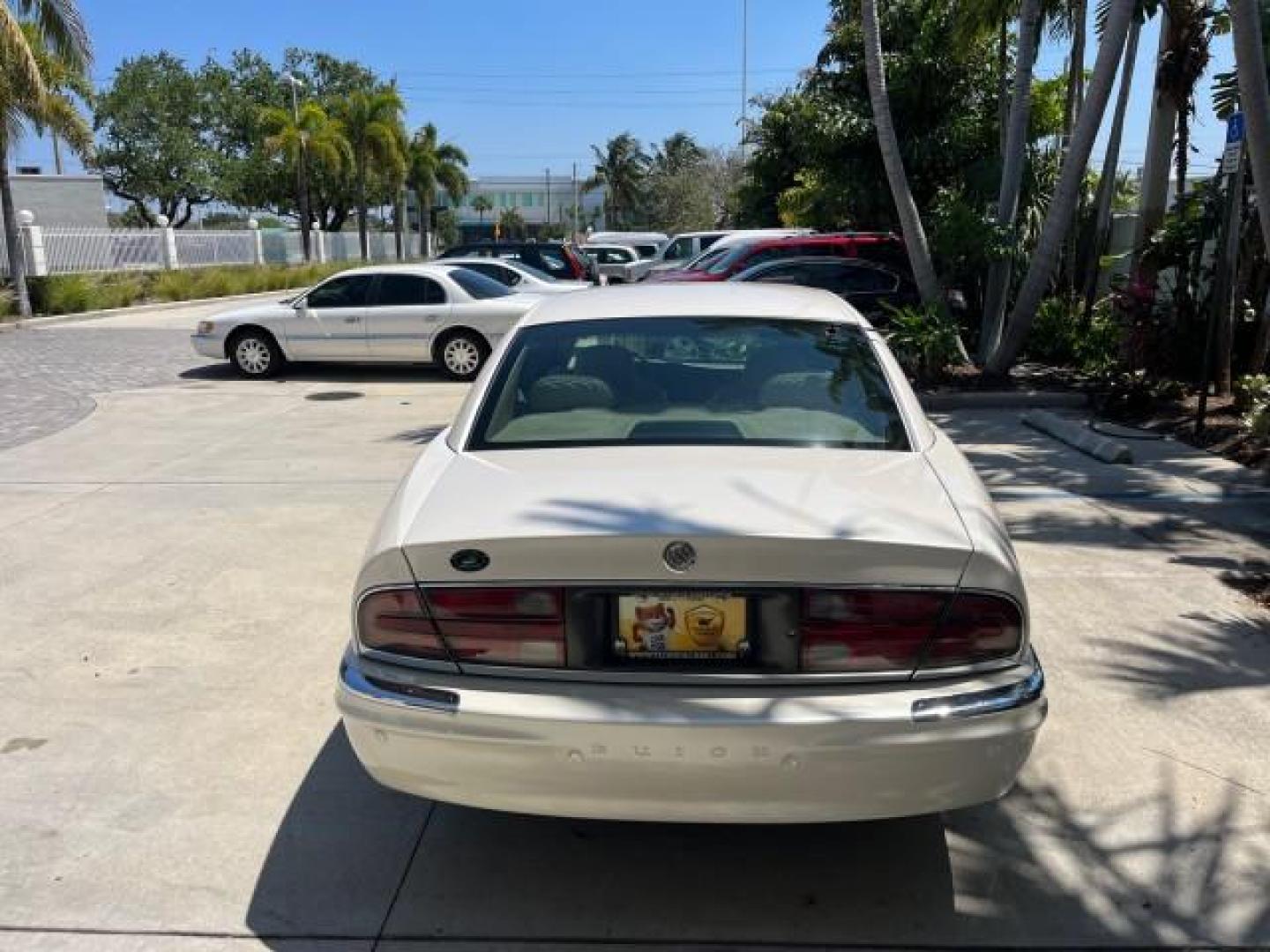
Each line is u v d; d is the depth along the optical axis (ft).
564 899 9.68
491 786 8.52
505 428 11.28
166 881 9.90
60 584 17.97
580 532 8.28
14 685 14.03
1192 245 33.30
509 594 8.50
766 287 14.94
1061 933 9.13
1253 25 22.66
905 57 48.11
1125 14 32.04
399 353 43.29
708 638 8.41
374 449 29.07
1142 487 23.50
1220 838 10.36
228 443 29.89
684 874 10.03
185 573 18.48
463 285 43.57
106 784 11.57
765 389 11.75
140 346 55.72
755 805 8.31
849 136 49.08
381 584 8.80
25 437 30.83
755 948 9.02
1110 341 38.45
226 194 158.71
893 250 43.73
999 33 45.32
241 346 43.78
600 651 8.47
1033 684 8.63
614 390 11.78
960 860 10.14
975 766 8.34
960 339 37.65
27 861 10.18
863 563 8.30
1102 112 32.86
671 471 9.80
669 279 48.55
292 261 127.34
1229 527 20.42
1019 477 24.62
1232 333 32.27
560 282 58.29
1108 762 11.73
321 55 196.34
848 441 10.89
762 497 9.14
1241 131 27.96
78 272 82.23
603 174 294.87
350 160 150.71
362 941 9.12
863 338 12.93
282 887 9.83
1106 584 17.29
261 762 12.03
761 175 72.33
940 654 8.39
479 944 9.09
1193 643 14.83
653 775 8.26
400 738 8.57
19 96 63.41
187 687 13.97
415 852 10.38
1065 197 33.73
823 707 8.17
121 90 150.92
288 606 16.84
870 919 9.36
